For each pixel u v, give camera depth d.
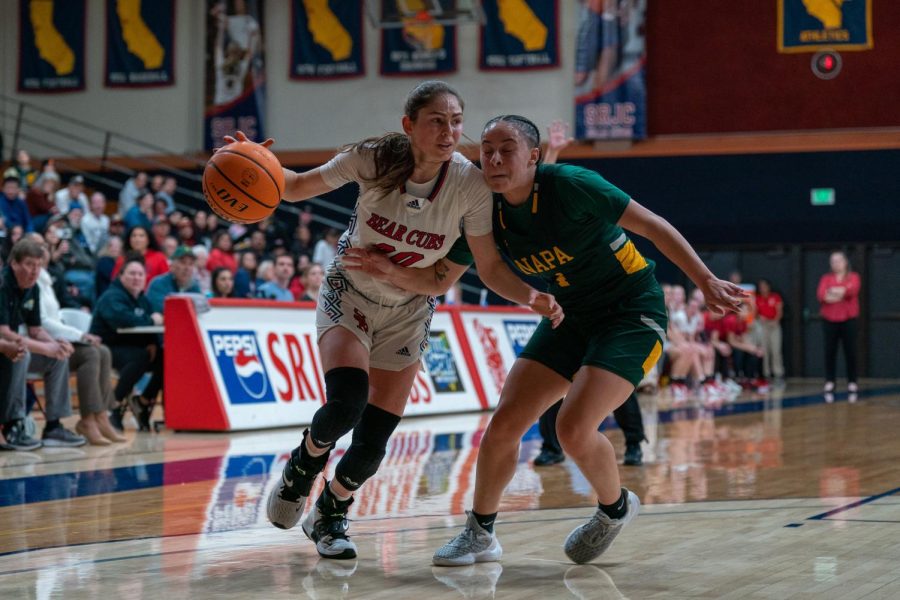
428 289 4.52
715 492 6.38
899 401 14.85
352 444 4.59
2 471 7.43
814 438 9.77
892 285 20.47
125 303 10.29
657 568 4.27
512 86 20.89
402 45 21.14
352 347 4.46
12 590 3.88
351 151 4.32
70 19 21.94
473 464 7.83
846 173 20.02
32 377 9.36
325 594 3.84
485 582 4.05
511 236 4.34
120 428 10.36
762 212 20.28
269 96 21.58
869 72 19.88
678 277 20.70
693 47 20.39
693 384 16.83
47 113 21.58
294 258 17.19
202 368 10.08
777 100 20.17
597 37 20.42
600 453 4.29
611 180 20.61
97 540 4.93
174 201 21.11
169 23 21.69
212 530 5.21
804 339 21.03
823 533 4.95
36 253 8.47
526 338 14.61
